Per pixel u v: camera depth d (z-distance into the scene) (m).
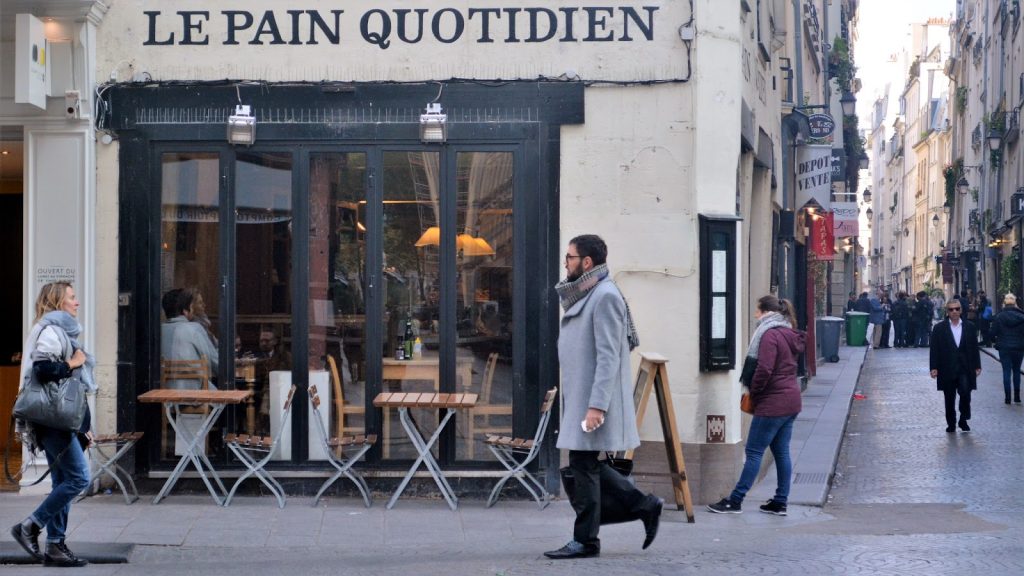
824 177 18.95
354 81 9.49
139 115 9.48
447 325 9.47
